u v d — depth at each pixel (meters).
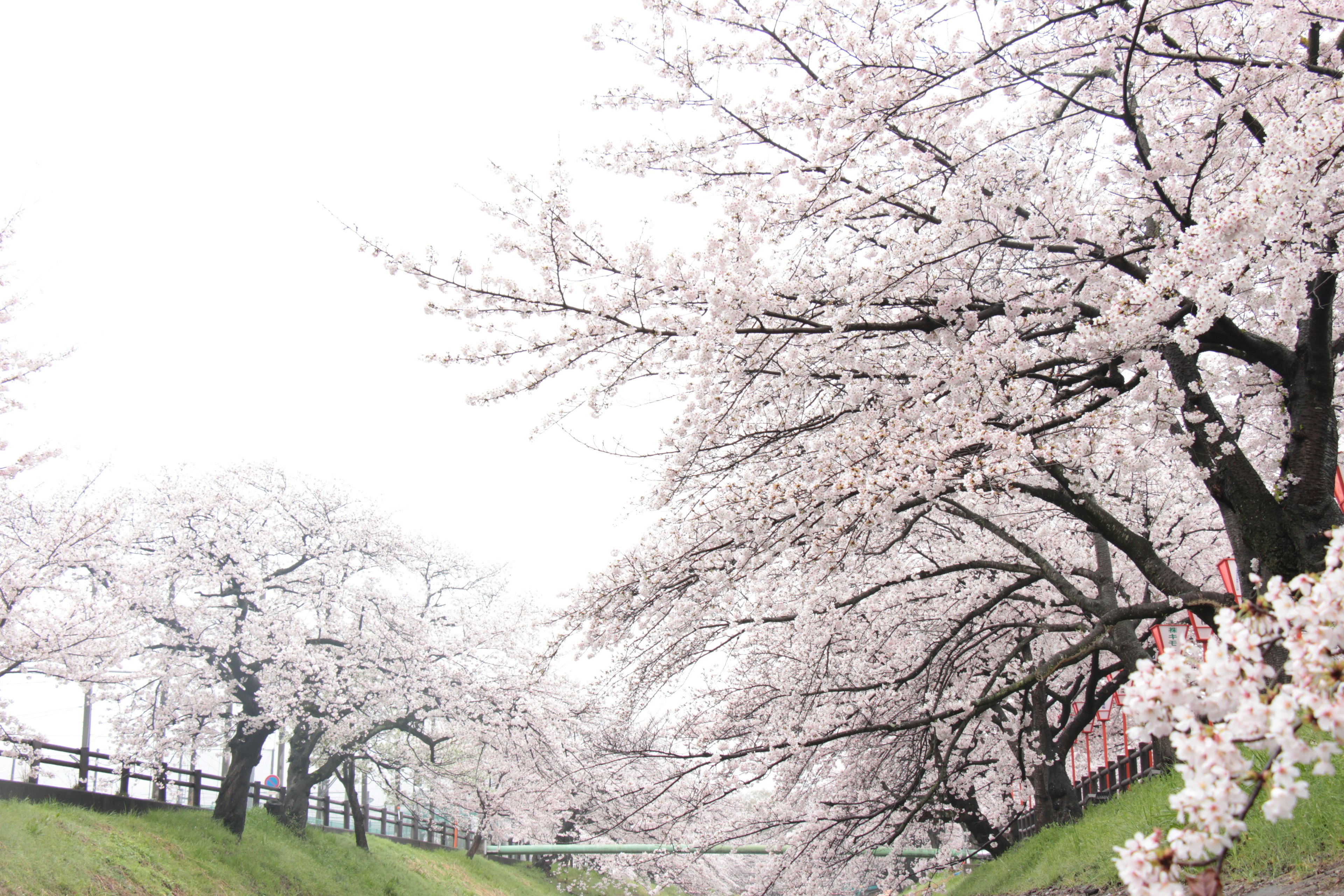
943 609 11.16
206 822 18.31
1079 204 7.70
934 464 5.64
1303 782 2.26
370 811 30.53
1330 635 2.29
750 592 8.37
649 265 6.63
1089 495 6.89
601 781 14.91
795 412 8.00
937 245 6.36
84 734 18.80
